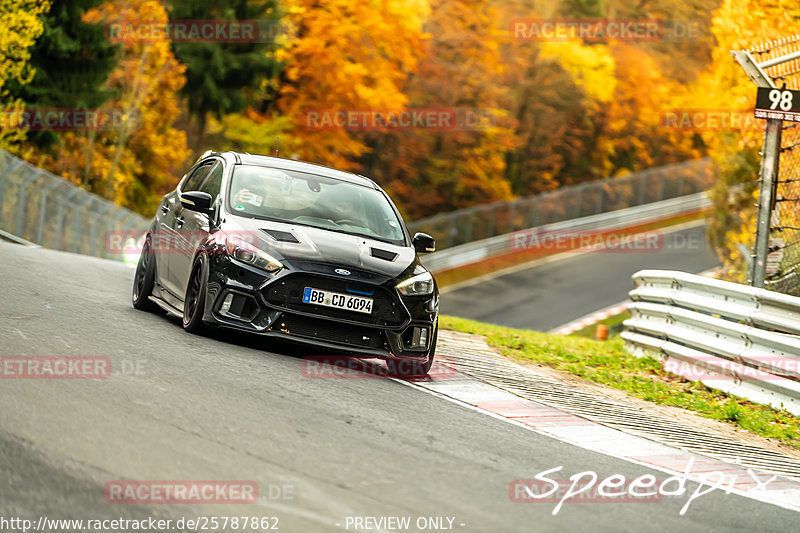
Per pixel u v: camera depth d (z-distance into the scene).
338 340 29.50
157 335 29.73
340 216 33.28
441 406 26.70
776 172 41.16
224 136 168.12
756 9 73.06
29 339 25.92
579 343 54.97
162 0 159.75
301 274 29.12
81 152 156.12
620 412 31.44
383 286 29.77
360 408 24.27
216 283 29.69
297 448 19.36
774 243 41.47
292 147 165.38
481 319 139.62
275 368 27.55
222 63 159.38
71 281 41.38
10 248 52.16
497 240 183.38
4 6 128.50
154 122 162.50
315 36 161.38
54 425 18.22
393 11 161.88
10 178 96.75
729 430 32.09
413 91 194.75
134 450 17.52
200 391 22.89
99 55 146.50
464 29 198.38
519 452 22.56
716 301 40.53
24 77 139.00
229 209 32.12
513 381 33.78
